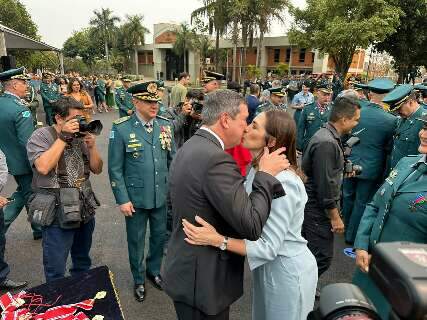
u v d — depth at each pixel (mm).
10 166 3369
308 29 17656
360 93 5137
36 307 1764
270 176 1417
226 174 1344
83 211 2383
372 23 11703
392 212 1862
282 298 1618
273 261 1617
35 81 14008
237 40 24828
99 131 2359
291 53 36969
